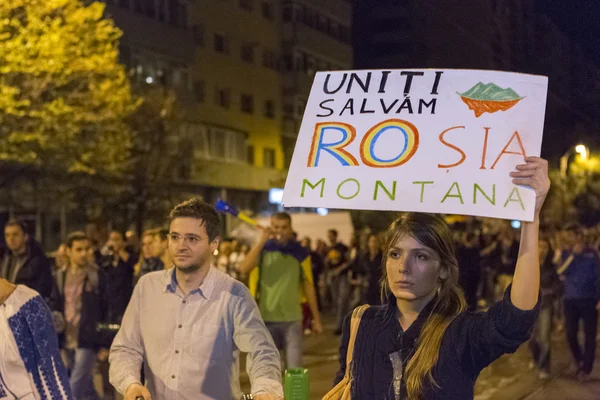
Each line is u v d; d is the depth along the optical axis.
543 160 2.96
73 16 24.20
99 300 8.11
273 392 3.98
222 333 4.19
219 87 46.06
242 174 47.38
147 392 3.99
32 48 23.42
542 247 11.44
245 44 48.44
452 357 2.93
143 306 4.30
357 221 42.59
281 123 51.50
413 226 3.04
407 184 3.09
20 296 4.02
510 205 2.96
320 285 20.88
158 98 35.88
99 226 16.28
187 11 43.25
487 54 90.75
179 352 4.18
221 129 45.94
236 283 4.29
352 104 3.27
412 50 81.44
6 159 26.20
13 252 8.10
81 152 27.67
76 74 25.16
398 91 3.23
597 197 57.28
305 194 3.20
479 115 3.12
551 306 11.38
